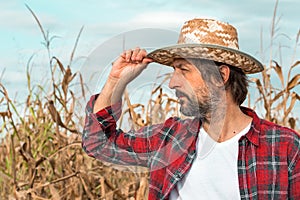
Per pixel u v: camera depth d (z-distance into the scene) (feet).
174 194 11.01
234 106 10.98
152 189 11.13
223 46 10.53
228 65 10.93
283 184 10.57
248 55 10.69
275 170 10.61
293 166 10.66
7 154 21.54
